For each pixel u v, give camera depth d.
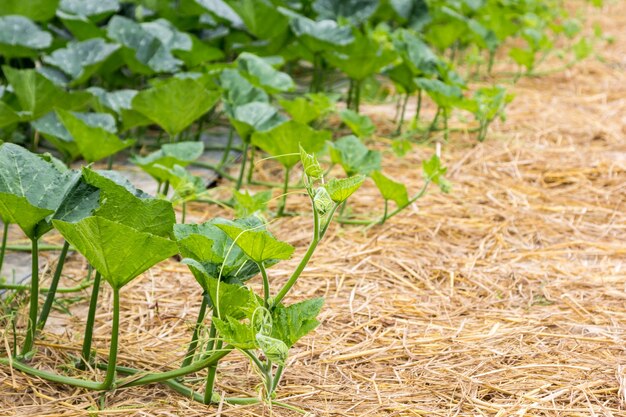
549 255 3.50
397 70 4.89
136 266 2.06
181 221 3.64
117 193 2.22
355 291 3.09
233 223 2.17
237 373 2.46
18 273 3.06
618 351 2.70
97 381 2.33
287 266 3.25
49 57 4.32
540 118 5.38
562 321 2.91
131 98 4.00
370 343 2.71
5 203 2.11
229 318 1.93
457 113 5.29
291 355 2.59
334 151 3.54
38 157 2.35
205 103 3.79
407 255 3.43
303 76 6.23
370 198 4.02
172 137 3.88
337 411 2.28
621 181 4.30
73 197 2.24
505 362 2.62
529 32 6.34
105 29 4.68
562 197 4.12
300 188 4.08
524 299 3.09
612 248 3.56
